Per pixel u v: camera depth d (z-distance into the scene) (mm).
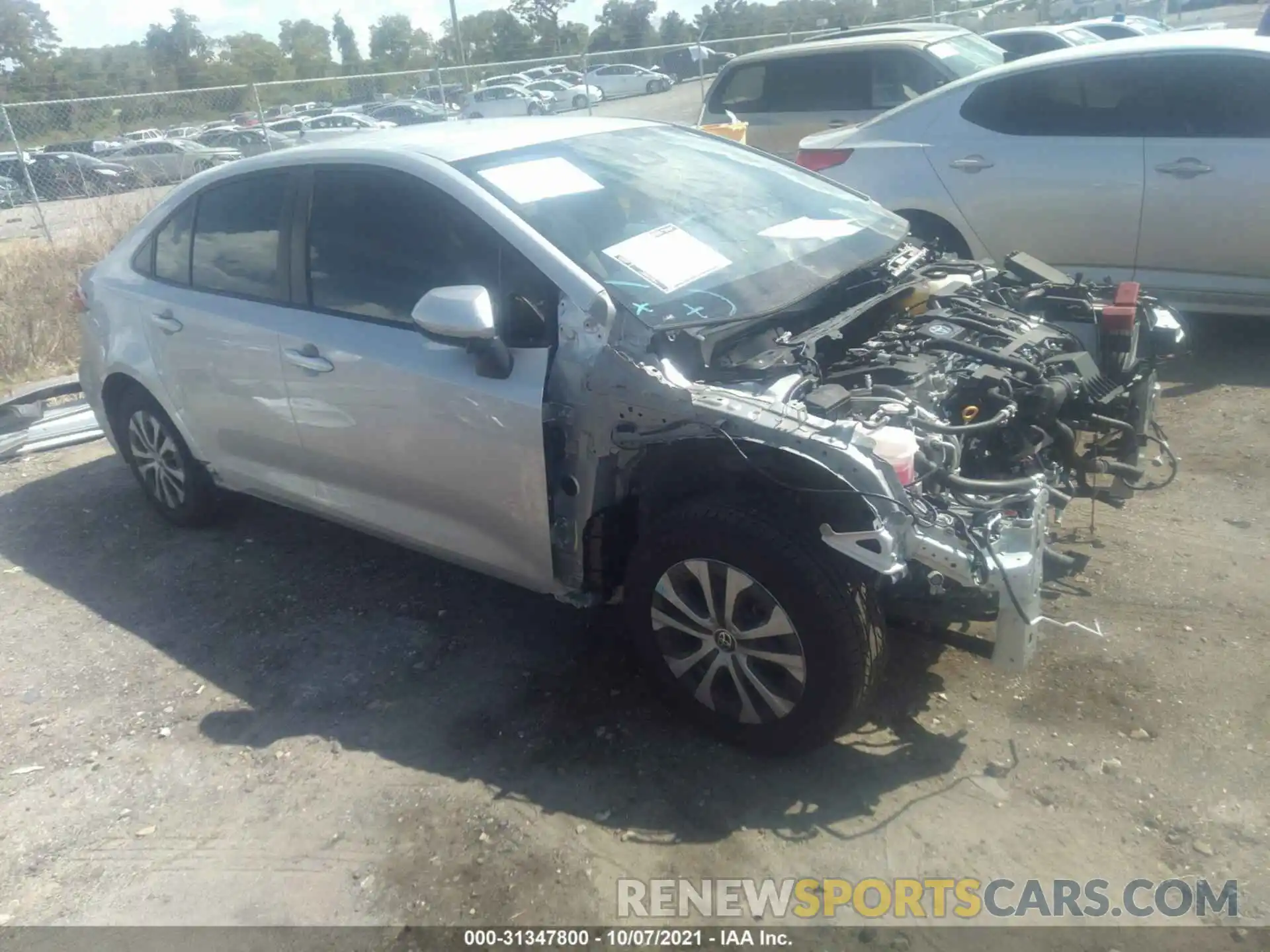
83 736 3543
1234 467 4641
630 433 3020
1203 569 3875
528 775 3139
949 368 3367
